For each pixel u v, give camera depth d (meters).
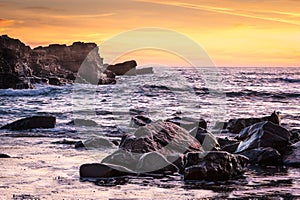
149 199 9.42
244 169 12.26
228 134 19.72
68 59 95.31
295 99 44.09
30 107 34.00
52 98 44.56
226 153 11.61
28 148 15.46
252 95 47.66
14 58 67.06
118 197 9.54
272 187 10.48
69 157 13.85
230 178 11.34
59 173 11.67
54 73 84.44
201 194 9.85
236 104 37.69
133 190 10.14
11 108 32.91
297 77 94.38
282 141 14.03
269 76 100.81
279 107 35.28
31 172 11.73
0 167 12.27
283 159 13.41
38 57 85.88
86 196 9.56
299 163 13.00
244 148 14.05
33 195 9.55
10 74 55.25
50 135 19.08
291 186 10.59
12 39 81.44
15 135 19.00
